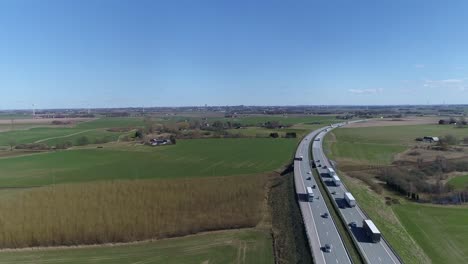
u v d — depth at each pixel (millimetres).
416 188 106312
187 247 68625
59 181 108688
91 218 79875
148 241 71938
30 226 75438
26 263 63750
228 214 83438
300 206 81125
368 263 54312
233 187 102312
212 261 62438
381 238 63844
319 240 62594
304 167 121562
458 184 110875
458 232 76812
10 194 94562
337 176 104500
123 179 110625
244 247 67750
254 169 126312
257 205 90000
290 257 60562
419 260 62406
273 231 74250
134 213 83062
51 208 84812
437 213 88188
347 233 65500
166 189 99375
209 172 121375
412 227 79625
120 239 72062
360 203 84625
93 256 66000
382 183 113688
